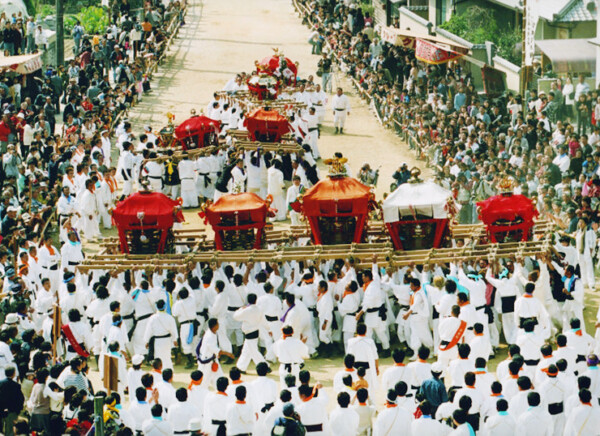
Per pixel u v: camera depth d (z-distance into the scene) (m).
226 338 50.38
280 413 38.31
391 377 41.41
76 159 75.88
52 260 58.75
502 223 54.59
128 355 50.69
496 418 37.75
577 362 45.12
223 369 49.47
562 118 82.06
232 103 92.94
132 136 83.25
